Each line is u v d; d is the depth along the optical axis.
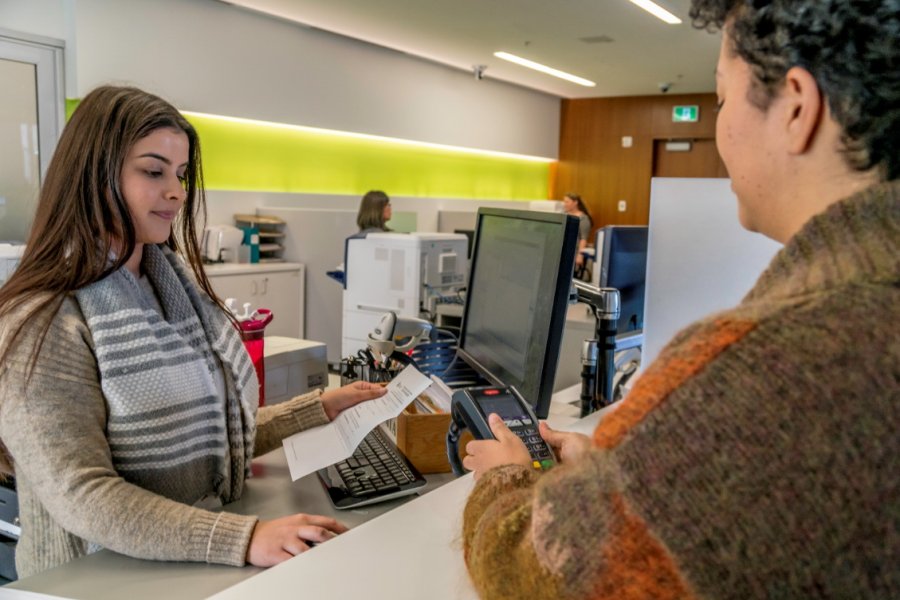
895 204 0.42
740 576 0.39
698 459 0.40
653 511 0.41
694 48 6.07
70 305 1.04
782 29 0.47
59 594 0.88
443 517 0.97
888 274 0.40
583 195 9.38
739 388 0.40
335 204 6.32
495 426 0.88
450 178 7.97
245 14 5.19
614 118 9.09
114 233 1.07
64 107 4.23
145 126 1.06
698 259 1.44
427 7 5.02
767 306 0.43
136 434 1.05
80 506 0.95
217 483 1.17
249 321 1.67
